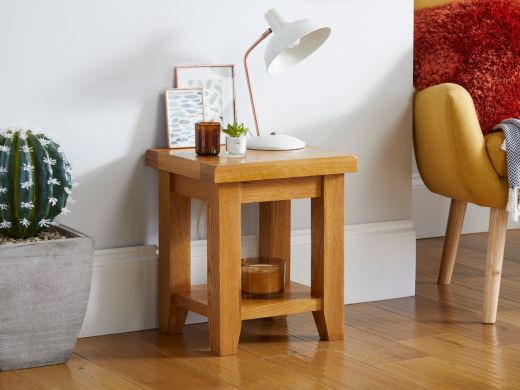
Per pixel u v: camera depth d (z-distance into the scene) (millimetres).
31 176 3551
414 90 4719
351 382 3484
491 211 4020
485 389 3432
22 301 3535
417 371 3566
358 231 4277
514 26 4746
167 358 3689
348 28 4219
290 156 3750
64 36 3803
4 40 3729
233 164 3604
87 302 3619
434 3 4730
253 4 4055
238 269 3670
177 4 3941
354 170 3771
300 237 4191
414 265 4359
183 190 3793
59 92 3818
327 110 4219
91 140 3877
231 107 4047
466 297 4332
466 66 4707
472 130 3984
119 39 3877
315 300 3799
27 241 3576
